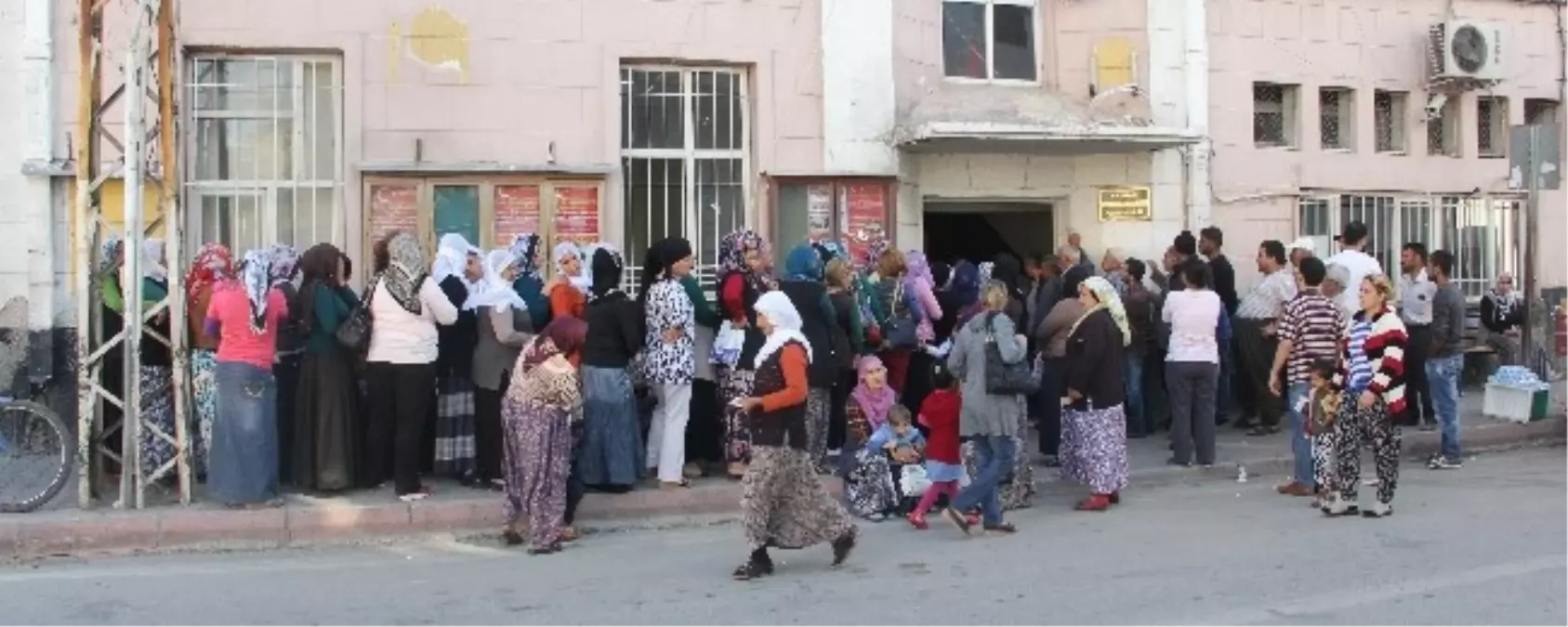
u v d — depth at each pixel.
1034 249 16.05
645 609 7.52
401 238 10.16
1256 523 10.11
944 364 10.51
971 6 15.28
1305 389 11.23
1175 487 11.96
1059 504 11.06
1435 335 12.84
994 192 15.11
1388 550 8.96
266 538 9.42
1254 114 16.30
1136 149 15.08
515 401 9.30
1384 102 17.27
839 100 13.97
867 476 10.47
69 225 12.16
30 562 8.89
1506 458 13.61
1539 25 17.95
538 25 13.00
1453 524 9.88
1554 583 7.89
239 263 11.12
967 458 10.20
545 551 9.20
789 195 13.85
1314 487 11.16
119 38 12.05
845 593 7.89
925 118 14.20
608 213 13.18
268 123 12.53
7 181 12.03
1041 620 7.18
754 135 13.76
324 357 10.18
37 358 11.98
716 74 13.77
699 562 8.89
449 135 12.77
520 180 12.94
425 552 9.29
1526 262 15.90
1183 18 15.58
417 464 10.20
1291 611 7.32
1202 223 15.65
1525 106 18.00
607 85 13.19
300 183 12.59
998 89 15.22
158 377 10.17
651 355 10.68
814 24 13.91
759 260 11.33
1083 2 15.54
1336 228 16.70
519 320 10.34
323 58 12.62
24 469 9.55
